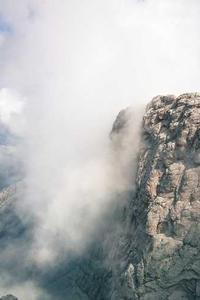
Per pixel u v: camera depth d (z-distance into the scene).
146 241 88.56
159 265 85.19
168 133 96.31
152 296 85.75
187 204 86.00
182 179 88.25
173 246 84.88
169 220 86.94
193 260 83.19
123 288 89.94
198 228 83.62
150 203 90.94
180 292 84.50
